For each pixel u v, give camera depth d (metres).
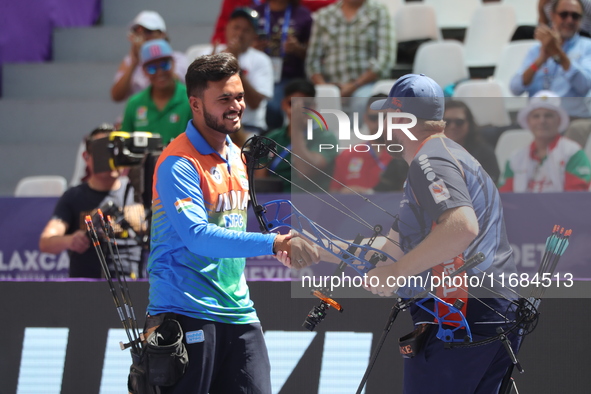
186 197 9.48
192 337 9.57
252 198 10.09
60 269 17.11
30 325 12.84
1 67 28.53
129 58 25.25
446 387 9.23
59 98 28.19
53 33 29.44
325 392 12.34
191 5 29.83
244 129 22.34
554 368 11.95
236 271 10.11
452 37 28.52
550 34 21.12
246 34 22.48
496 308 9.21
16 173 26.30
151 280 9.95
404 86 9.41
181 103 20.39
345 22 24.30
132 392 9.93
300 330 12.45
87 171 16.88
